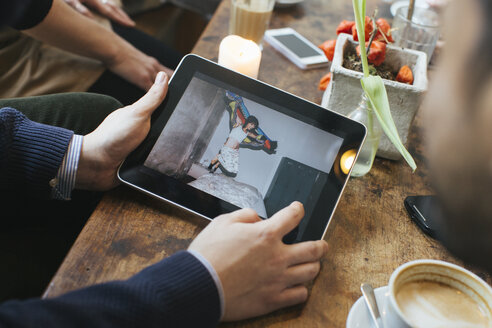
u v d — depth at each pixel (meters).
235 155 0.65
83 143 0.66
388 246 0.65
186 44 1.89
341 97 0.78
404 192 0.74
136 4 1.60
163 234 0.62
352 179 0.75
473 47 0.20
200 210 0.63
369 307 0.53
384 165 0.78
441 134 0.22
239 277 0.53
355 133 0.66
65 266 0.56
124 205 0.65
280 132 0.66
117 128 0.64
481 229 0.23
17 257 0.75
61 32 1.03
